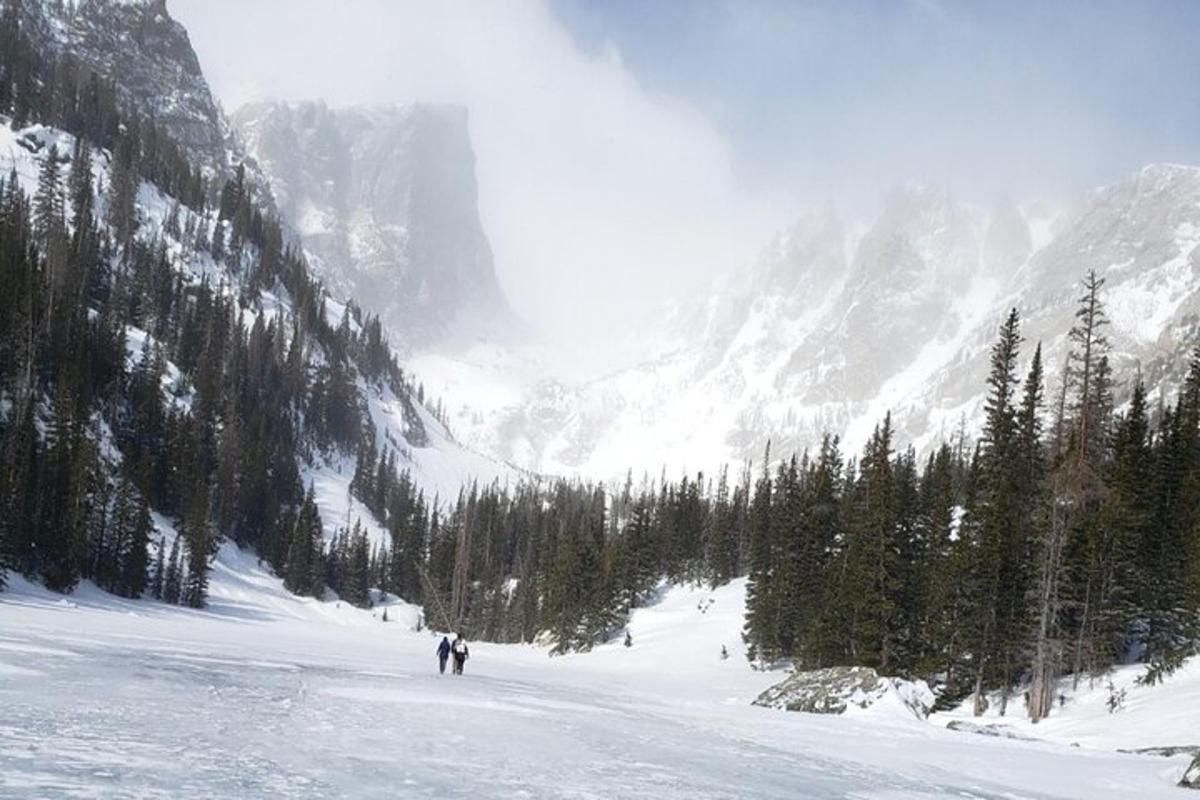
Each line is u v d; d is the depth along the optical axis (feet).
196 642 160.76
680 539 386.52
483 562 530.27
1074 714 141.90
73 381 361.30
